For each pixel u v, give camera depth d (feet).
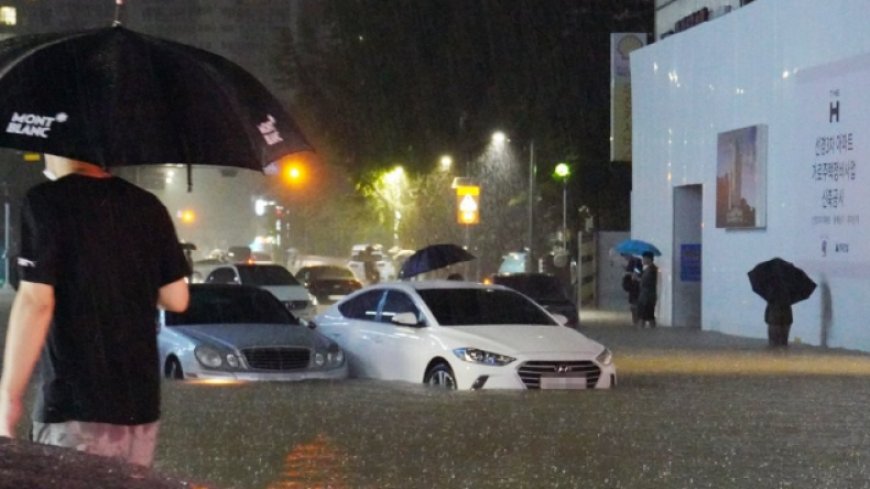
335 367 77.30
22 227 24.30
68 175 24.67
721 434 58.49
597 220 241.96
